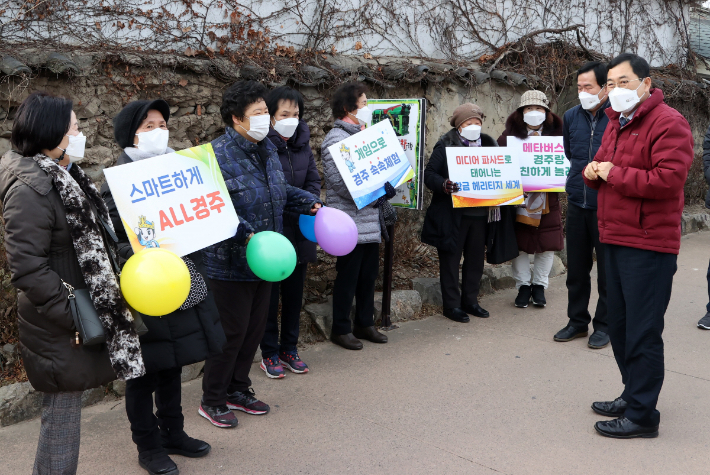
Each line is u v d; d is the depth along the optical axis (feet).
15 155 7.66
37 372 7.72
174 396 10.10
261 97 10.66
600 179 11.41
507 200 17.06
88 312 7.59
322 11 19.97
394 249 20.79
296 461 10.29
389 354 15.21
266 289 11.74
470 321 17.74
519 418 11.85
